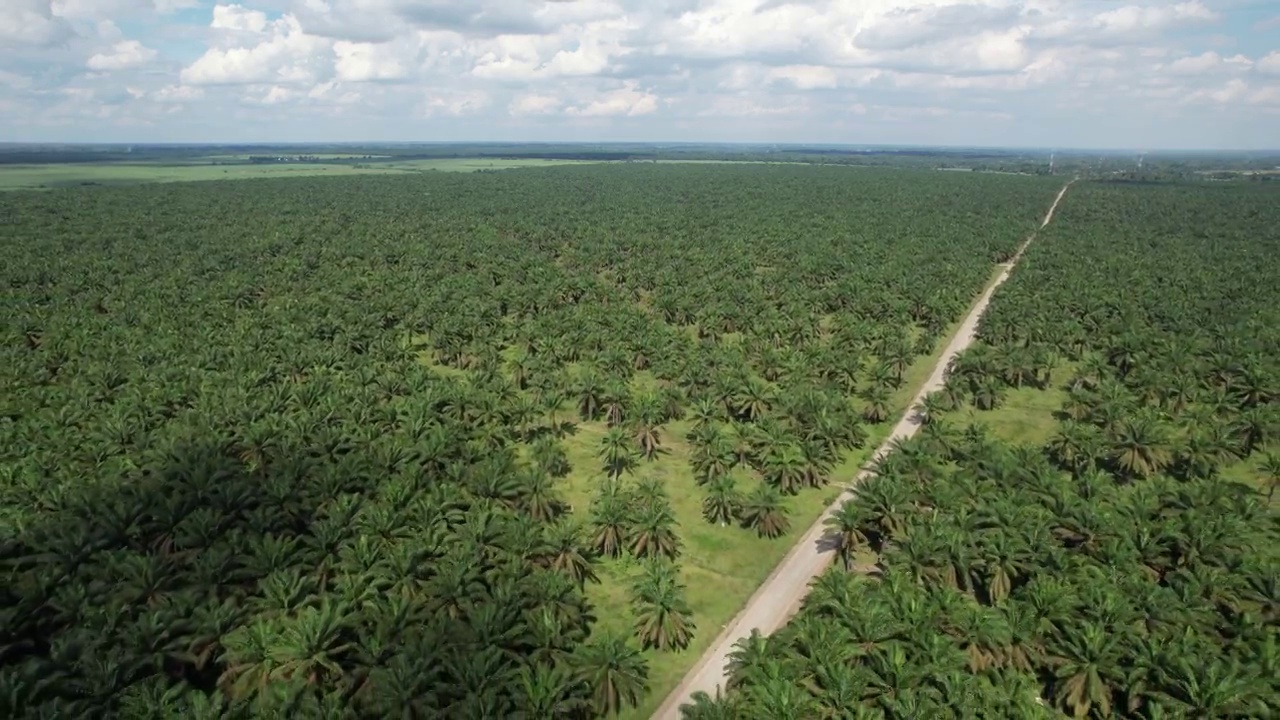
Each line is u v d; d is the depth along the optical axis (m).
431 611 43.62
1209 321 105.00
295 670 39.19
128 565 44.91
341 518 50.66
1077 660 40.12
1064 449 69.44
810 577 55.62
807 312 111.12
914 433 79.94
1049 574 47.38
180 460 57.91
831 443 70.62
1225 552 48.12
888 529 54.50
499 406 73.56
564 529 52.75
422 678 37.50
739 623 50.91
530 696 38.31
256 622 42.50
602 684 41.12
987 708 36.59
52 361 84.19
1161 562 48.88
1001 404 87.62
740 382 80.69
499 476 58.12
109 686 36.62
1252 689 36.50
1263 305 113.62
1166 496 55.75
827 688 37.66
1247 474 69.19
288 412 69.75
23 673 36.22
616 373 89.19
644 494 59.50
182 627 41.16
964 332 115.38
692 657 47.62
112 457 61.91
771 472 67.44
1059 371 98.25
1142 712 39.28
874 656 40.00
